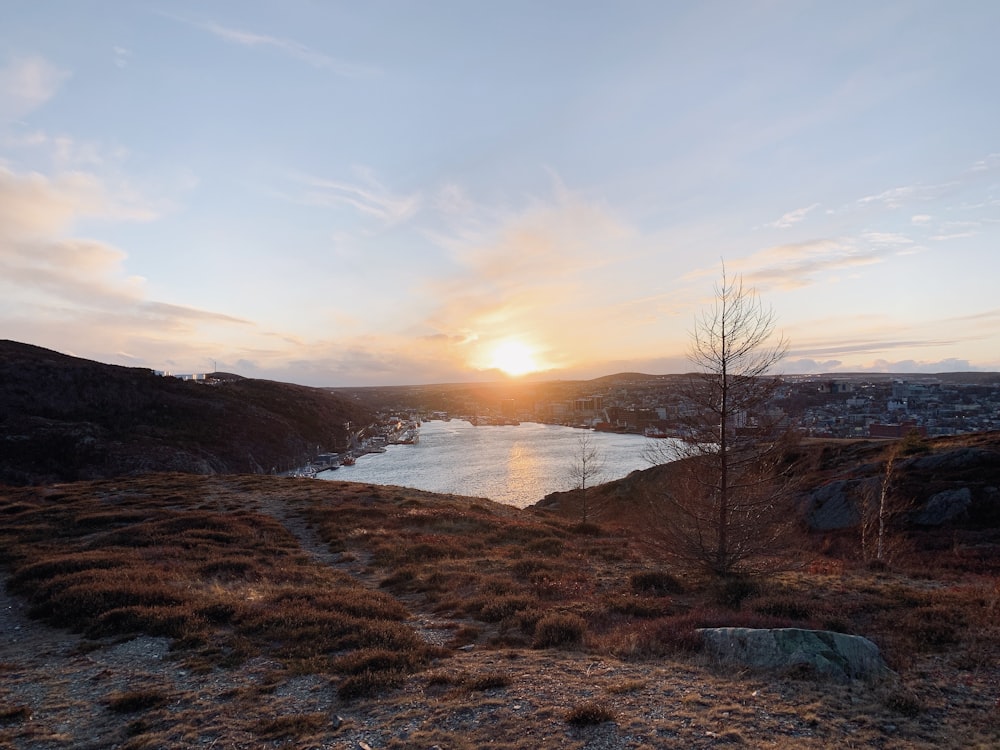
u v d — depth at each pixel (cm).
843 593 1387
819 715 711
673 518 1758
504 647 1087
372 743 670
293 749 664
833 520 3166
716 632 1011
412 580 1720
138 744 688
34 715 786
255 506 3156
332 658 987
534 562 1914
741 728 674
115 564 1636
